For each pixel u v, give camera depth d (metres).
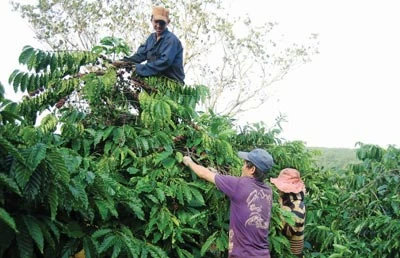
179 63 5.65
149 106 4.86
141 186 4.45
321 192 6.68
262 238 4.59
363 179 6.53
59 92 4.98
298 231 5.38
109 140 4.95
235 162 5.10
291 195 5.46
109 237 3.82
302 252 5.83
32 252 3.30
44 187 3.28
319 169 7.20
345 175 7.04
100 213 3.74
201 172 4.71
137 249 3.92
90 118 5.12
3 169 3.21
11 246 3.37
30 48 4.89
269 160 4.70
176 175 4.81
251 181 4.66
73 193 3.37
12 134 3.41
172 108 5.15
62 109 5.03
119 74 5.26
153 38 5.73
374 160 6.86
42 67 4.91
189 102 5.36
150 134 4.98
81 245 3.88
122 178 4.73
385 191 6.36
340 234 5.97
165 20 5.57
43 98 5.05
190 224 4.66
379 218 5.78
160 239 4.58
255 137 6.27
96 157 4.95
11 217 3.02
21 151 3.20
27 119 5.08
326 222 6.37
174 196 4.55
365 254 5.70
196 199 4.85
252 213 4.55
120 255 3.94
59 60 4.97
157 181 4.77
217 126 5.11
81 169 3.67
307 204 6.48
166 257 4.10
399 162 6.49
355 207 6.24
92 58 5.17
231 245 4.62
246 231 4.54
